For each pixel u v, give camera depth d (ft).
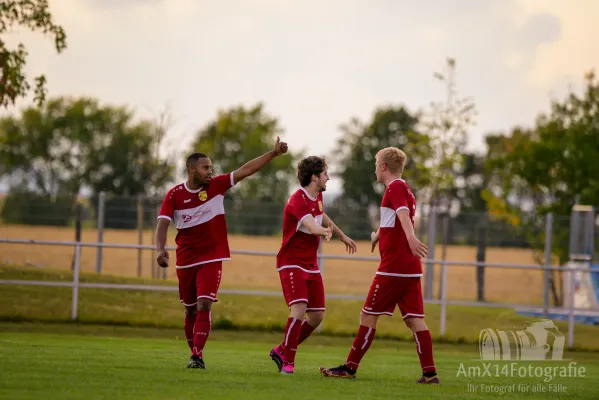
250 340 172.96
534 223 300.61
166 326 189.88
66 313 192.75
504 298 335.88
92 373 86.74
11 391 72.54
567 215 323.98
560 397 87.40
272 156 102.99
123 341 148.97
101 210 264.52
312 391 82.33
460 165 342.44
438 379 96.48
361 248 480.64
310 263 101.60
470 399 81.92
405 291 97.09
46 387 75.41
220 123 588.91
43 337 149.89
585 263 255.70
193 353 98.07
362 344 97.09
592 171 326.24
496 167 350.64
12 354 103.30
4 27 198.70
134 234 391.04
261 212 322.34
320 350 152.76
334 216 303.48
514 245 301.84
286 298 100.53
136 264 360.89
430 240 262.47
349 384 90.58
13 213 322.55
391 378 100.53
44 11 200.13
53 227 325.21
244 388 81.56
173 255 255.09
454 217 305.32
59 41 202.69
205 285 99.14
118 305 204.85
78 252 185.26
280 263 101.50
